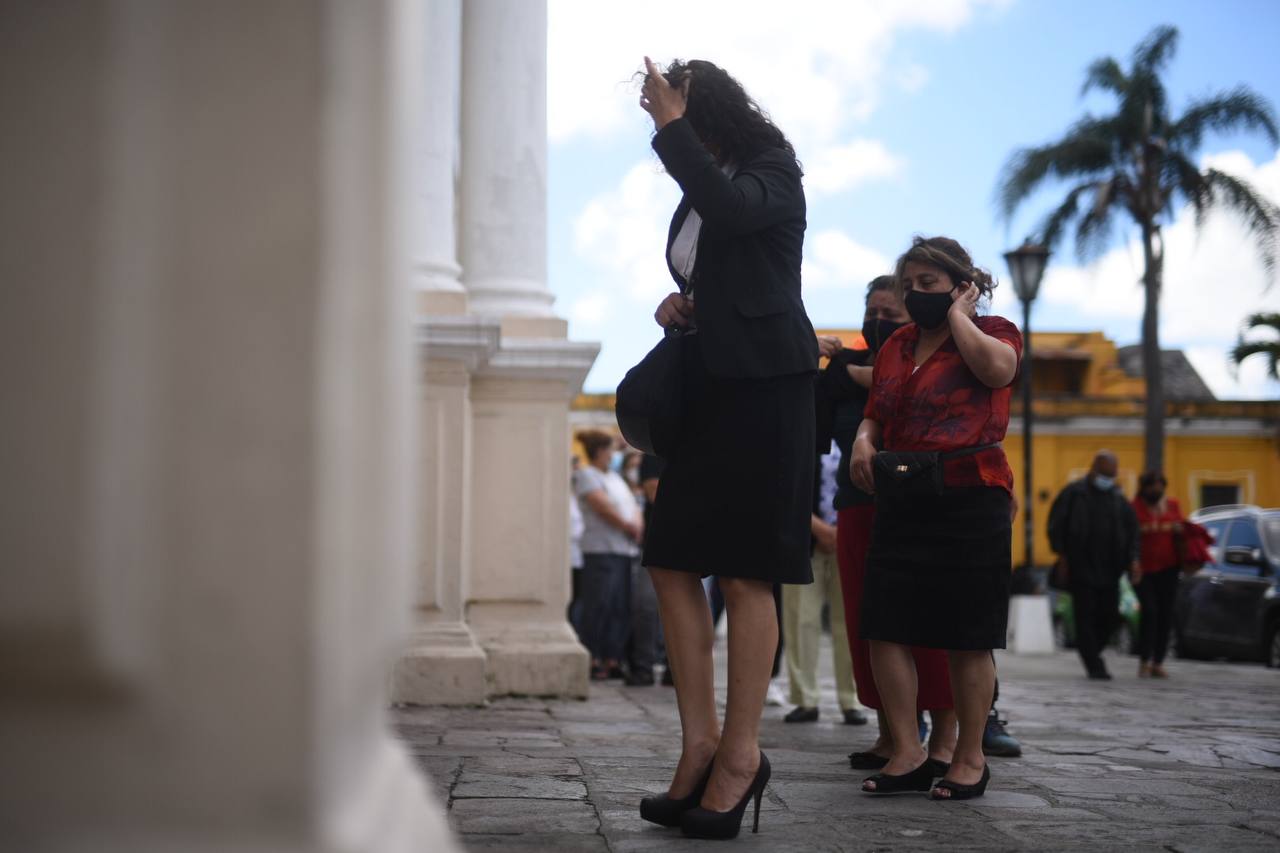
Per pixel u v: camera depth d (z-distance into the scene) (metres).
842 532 4.77
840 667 6.43
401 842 1.35
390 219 1.33
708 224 3.01
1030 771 4.60
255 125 1.18
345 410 1.21
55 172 1.16
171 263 1.17
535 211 8.18
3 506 1.15
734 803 2.97
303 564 1.17
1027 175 30.14
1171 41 29.59
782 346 3.03
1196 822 3.46
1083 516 11.27
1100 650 11.38
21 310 1.16
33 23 1.17
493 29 8.23
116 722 1.18
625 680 8.98
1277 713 7.71
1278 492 35.25
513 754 4.49
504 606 7.56
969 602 3.84
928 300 4.03
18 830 1.18
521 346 7.59
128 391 1.16
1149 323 30.03
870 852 2.87
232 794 1.18
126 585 1.16
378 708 1.48
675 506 3.09
